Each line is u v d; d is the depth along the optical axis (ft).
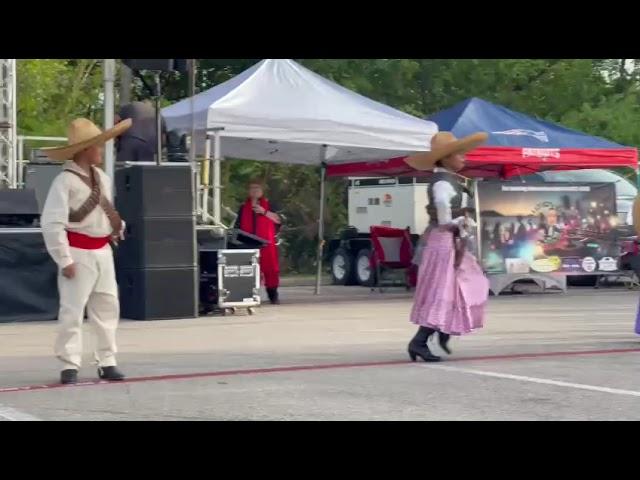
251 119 67.31
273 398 33.91
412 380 37.45
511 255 79.87
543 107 131.44
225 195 124.57
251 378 38.09
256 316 63.26
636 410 31.81
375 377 38.17
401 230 86.94
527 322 58.85
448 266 40.70
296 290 90.89
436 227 41.11
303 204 128.77
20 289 59.62
